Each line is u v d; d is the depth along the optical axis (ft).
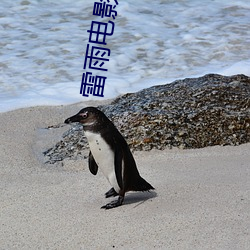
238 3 152.76
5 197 69.51
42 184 73.15
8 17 142.41
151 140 82.28
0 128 92.38
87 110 60.64
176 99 89.25
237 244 55.57
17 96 106.63
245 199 64.64
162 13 146.61
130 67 119.55
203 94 89.66
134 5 149.69
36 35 133.59
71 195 69.21
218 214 61.21
